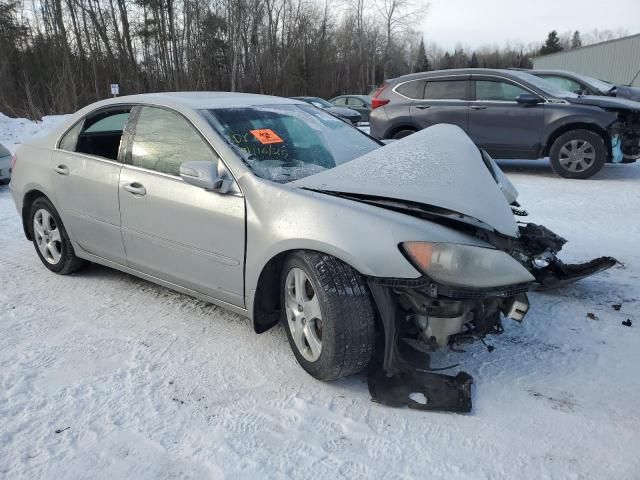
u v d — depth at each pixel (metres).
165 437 2.44
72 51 28.56
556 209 6.40
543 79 9.18
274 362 3.06
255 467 2.25
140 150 3.67
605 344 3.21
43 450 2.35
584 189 7.51
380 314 2.62
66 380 2.88
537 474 2.19
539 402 2.66
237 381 2.88
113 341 3.32
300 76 42.88
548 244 3.51
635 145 8.27
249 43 39.00
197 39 35.47
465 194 2.76
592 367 2.96
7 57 25.91
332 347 2.62
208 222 3.16
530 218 6.02
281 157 3.33
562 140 8.23
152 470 2.24
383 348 2.78
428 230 2.56
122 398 2.72
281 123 3.67
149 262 3.65
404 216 2.64
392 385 2.74
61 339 3.35
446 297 2.54
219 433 2.46
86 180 3.92
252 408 2.64
